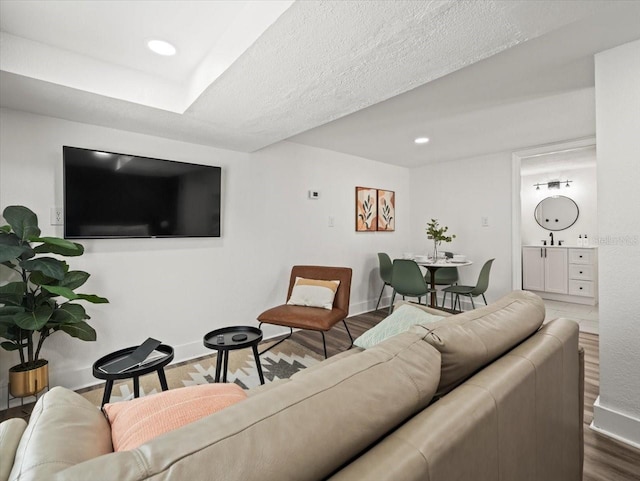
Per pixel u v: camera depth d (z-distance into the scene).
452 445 0.64
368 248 4.62
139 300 2.65
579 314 4.46
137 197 2.55
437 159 4.65
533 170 5.74
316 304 2.94
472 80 2.21
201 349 2.98
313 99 1.98
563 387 1.22
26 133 2.18
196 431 0.51
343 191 4.28
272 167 3.53
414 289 3.64
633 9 1.46
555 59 1.92
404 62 1.57
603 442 1.74
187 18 1.57
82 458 0.55
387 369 0.75
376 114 2.84
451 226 4.75
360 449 0.61
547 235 5.91
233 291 3.21
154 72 2.08
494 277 4.31
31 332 2.03
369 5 1.16
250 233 3.34
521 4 1.17
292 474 0.50
